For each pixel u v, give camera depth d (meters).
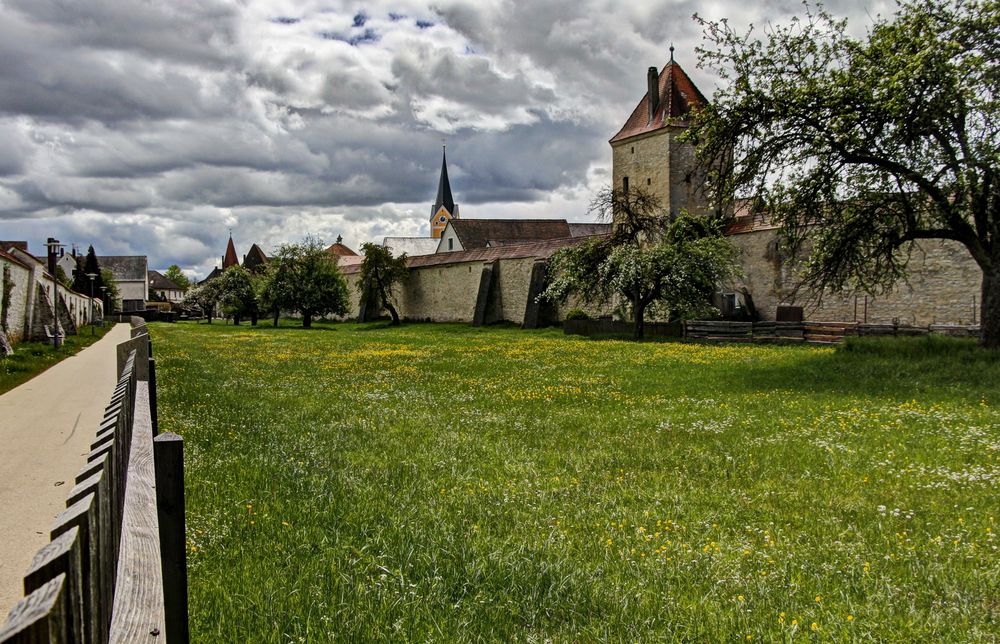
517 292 57.88
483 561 5.21
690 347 30.78
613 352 28.45
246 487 7.21
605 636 4.18
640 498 7.45
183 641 3.12
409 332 55.62
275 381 18.77
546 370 21.47
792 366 19.80
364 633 4.02
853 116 17.83
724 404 14.00
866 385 16.09
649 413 13.03
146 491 3.06
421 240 103.00
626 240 41.25
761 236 42.91
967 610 4.62
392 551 5.34
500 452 9.62
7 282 28.56
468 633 4.12
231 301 79.62
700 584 5.09
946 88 17.27
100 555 2.22
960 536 6.04
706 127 20.14
